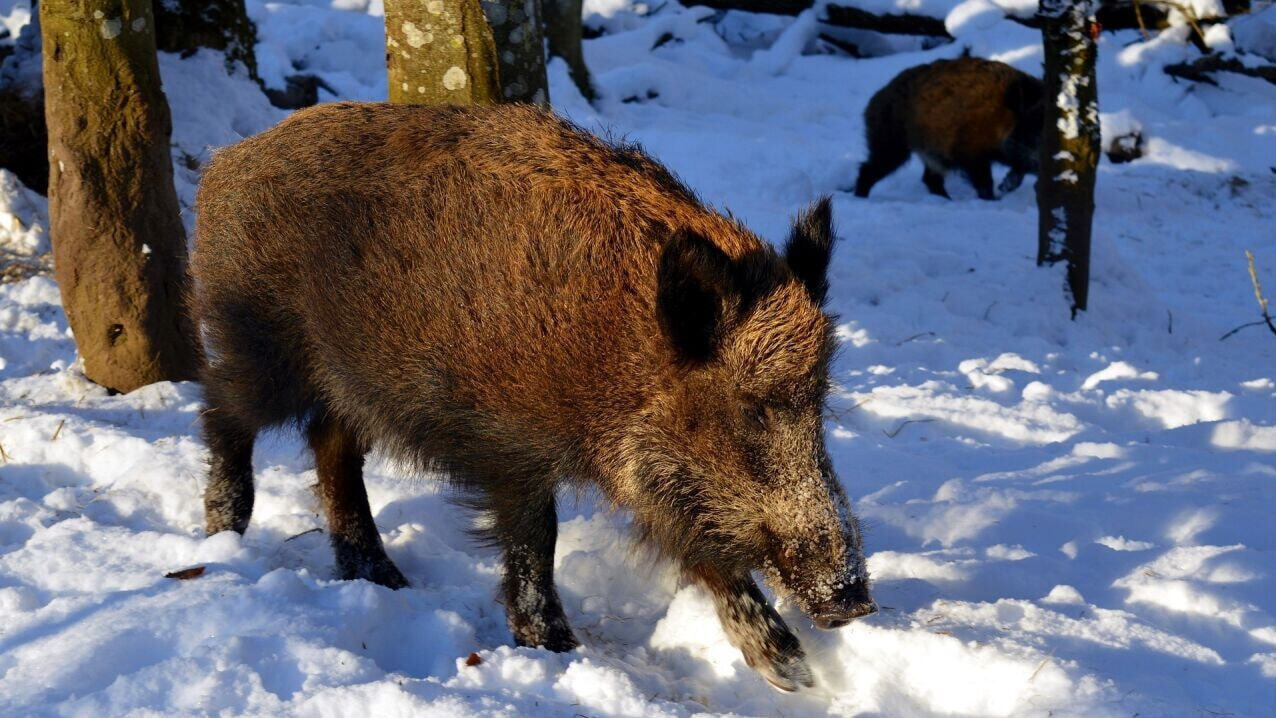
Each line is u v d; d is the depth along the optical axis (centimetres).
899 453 640
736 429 376
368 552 477
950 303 1071
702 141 1642
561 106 1684
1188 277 1356
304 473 564
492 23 602
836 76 2128
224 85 1036
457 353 398
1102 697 349
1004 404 756
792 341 371
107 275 671
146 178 671
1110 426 745
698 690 397
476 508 426
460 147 415
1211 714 338
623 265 387
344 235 422
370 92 1664
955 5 2161
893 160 1555
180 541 462
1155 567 462
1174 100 1998
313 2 2072
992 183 1591
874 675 390
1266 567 452
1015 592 451
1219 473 586
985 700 372
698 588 439
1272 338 1111
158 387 676
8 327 789
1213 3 2003
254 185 453
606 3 2209
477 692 353
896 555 469
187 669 346
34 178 944
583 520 518
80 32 642
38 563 443
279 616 386
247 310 459
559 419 391
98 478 569
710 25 2334
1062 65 1064
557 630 417
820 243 398
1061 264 1102
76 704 330
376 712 336
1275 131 1875
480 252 395
